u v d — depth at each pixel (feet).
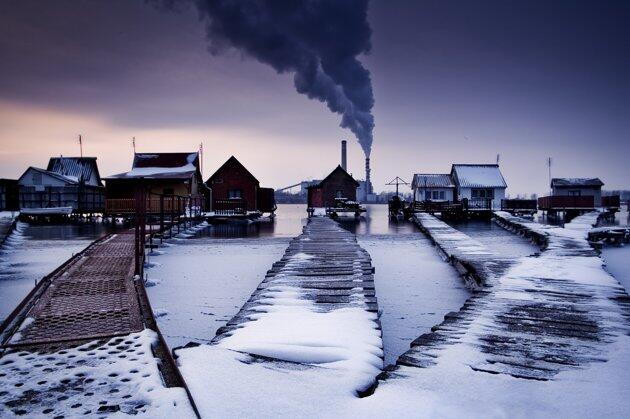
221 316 22.43
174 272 35.12
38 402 9.00
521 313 17.66
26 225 91.71
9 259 42.42
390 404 9.11
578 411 8.87
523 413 8.79
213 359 11.50
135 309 17.34
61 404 8.90
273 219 117.29
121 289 21.57
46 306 17.95
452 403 9.21
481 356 12.24
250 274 34.24
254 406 9.02
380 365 12.14
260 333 14.30
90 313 16.70
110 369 10.77
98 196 128.57
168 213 101.71
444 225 73.56
